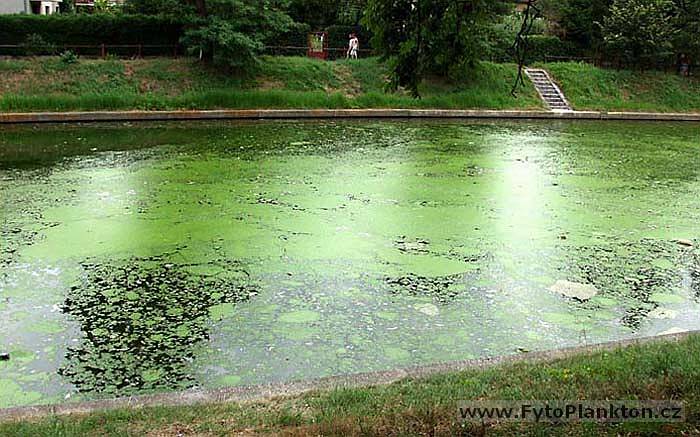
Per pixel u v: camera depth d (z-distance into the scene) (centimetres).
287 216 972
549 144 1733
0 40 2169
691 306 703
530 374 454
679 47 2656
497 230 934
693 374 425
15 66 2031
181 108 2059
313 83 2278
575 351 523
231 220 945
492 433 366
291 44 2502
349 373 549
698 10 2534
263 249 829
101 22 2256
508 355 531
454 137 1803
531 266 801
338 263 789
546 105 2422
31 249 814
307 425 386
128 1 2367
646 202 1123
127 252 809
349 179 1226
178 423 402
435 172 1312
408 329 632
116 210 987
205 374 546
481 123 2156
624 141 1836
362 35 2553
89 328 620
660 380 421
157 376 542
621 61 2739
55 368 552
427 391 431
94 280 725
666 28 2569
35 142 1574
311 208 1018
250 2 2214
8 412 438
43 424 404
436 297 705
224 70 2222
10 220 930
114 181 1172
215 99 2102
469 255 830
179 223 927
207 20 2170
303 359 573
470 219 984
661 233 944
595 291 734
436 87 2375
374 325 638
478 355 586
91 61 2141
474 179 1258
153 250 818
